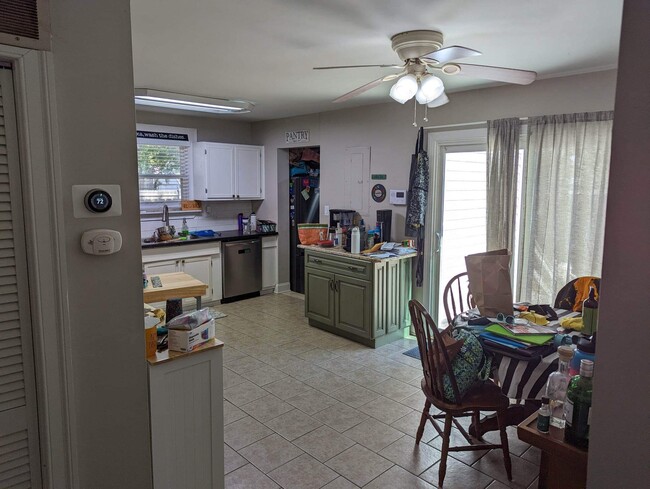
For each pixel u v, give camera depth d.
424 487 2.43
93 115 1.56
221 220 6.54
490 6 2.19
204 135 6.18
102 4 1.55
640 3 0.70
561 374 1.56
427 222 4.61
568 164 3.54
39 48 1.42
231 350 4.38
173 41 2.71
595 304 2.35
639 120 0.71
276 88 4.08
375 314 4.37
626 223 0.74
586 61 3.17
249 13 2.28
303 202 6.45
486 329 2.46
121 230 1.65
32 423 1.54
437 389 2.49
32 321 1.50
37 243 1.46
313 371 3.90
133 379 1.74
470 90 4.12
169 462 1.99
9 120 1.42
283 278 6.65
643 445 0.75
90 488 1.68
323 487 2.43
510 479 2.48
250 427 3.02
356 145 5.19
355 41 2.72
